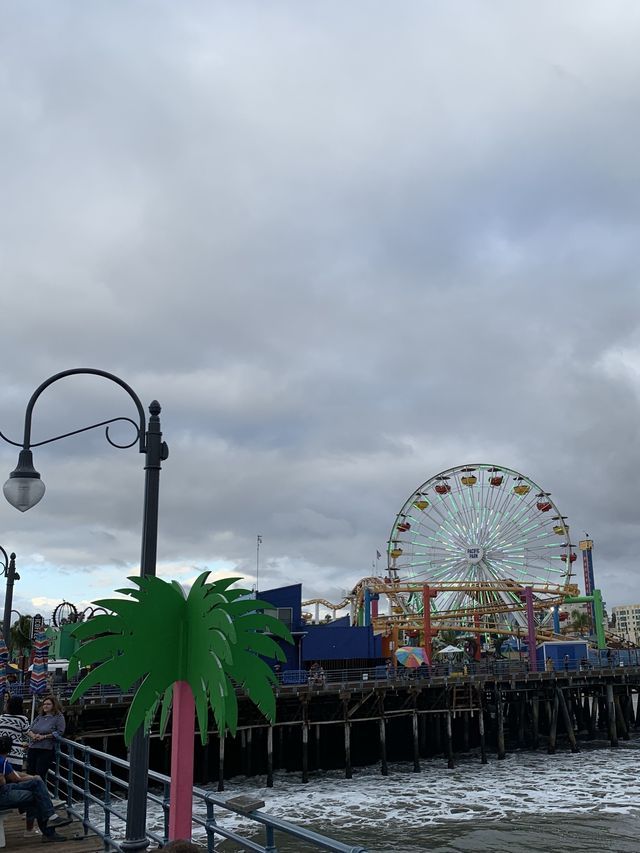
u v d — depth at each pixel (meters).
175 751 8.67
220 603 8.32
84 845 11.95
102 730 41.47
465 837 31.05
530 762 52.19
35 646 32.94
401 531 88.75
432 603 83.00
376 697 50.44
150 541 10.30
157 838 9.97
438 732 56.66
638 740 64.12
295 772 48.91
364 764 52.56
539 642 80.88
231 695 8.26
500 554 85.00
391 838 31.25
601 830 31.58
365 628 62.91
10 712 14.42
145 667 8.57
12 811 14.72
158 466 10.63
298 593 62.94
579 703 68.75
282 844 29.62
